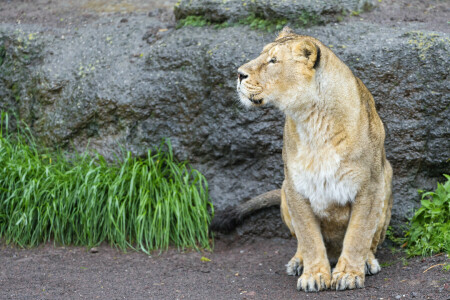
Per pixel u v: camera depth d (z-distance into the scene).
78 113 10.55
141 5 12.47
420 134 9.19
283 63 7.27
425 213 8.46
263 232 9.91
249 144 9.84
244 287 7.80
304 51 7.18
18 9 12.71
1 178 9.84
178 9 11.17
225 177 10.11
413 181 9.30
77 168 9.94
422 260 7.95
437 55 9.15
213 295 7.52
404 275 7.57
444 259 7.72
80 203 9.53
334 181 7.28
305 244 7.58
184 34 10.67
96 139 10.54
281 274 8.38
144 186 9.71
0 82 11.37
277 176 9.82
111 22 11.74
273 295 7.40
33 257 9.14
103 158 10.12
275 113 9.70
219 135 9.98
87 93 10.56
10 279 8.25
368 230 7.41
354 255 7.41
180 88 10.23
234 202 9.95
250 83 7.37
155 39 10.96
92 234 9.56
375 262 7.94
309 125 7.29
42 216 9.60
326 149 7.25
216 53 10.02
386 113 9.30
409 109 9.22
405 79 9.23
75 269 8.66
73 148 10.61
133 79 10.48
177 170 10.02
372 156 7.32
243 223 9.93
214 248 9.74
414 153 9.23
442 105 9.11
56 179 9.87
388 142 9.30
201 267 8.83
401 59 9.24
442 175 9.33
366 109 7.50
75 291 7.76
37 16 12.30
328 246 8.22
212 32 10.57
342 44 9.60
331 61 7.27
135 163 9.92
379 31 9.73
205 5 10.80
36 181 9.71
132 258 9.15
